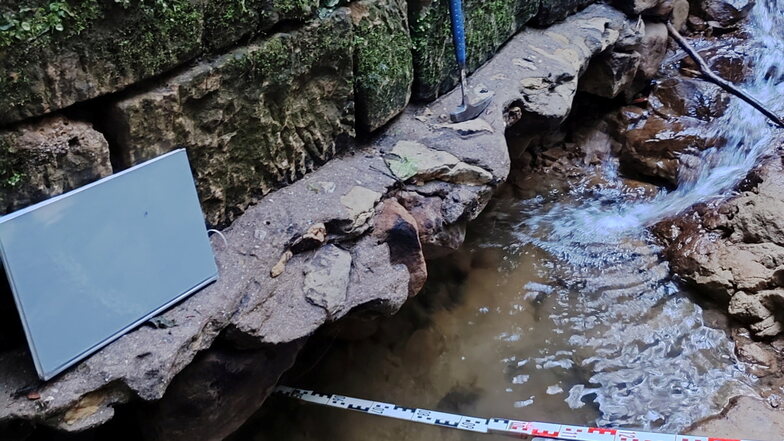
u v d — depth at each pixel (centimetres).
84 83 113
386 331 209
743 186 257
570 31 254
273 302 139
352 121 173
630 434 179
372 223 159
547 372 203
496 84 213
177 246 129
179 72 129
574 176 291
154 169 123
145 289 124
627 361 207
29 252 105
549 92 220
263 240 146
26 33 104
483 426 183
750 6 329
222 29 132
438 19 189
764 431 183
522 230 261
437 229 170
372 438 181
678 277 236
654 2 281
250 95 142
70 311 113
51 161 114
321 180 166
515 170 293
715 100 291
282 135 155
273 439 180
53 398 110
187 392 135
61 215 109
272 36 143
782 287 214
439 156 178
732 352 211
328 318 140
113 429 157
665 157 279
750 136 277
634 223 263
